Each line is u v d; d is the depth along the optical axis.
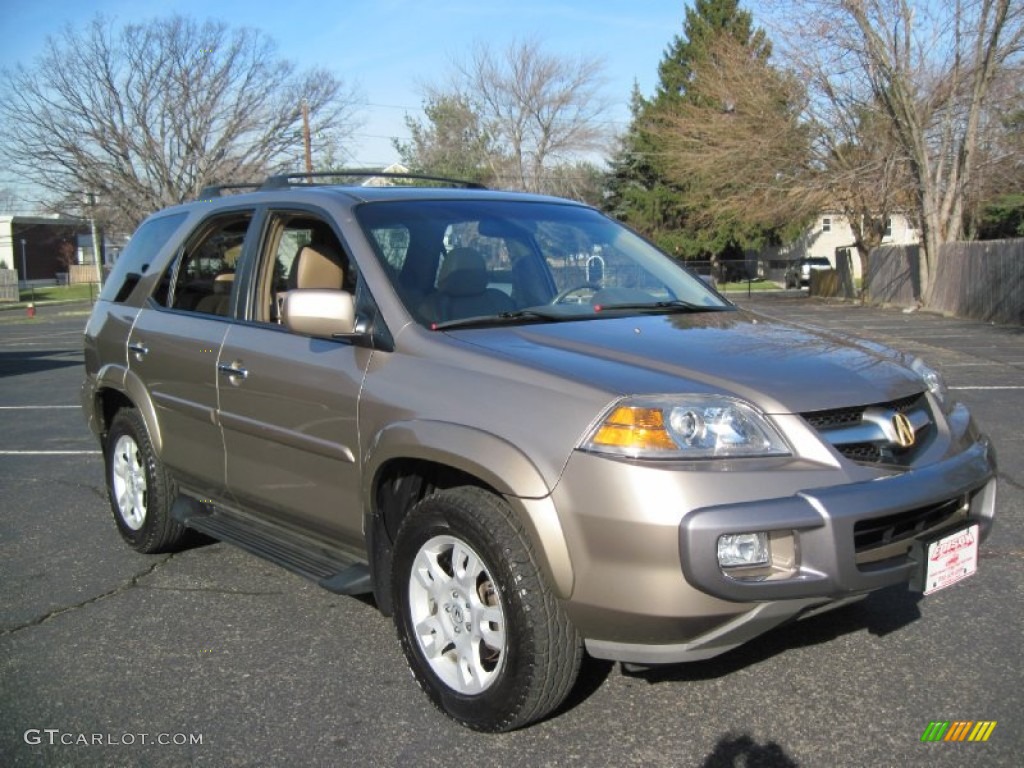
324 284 4.17
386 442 3.38
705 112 34.41
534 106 52.06
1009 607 4.19
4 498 6.65
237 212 4.69
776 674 3.62
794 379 3.15
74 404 11.44
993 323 21.73
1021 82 24.48
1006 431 7.94
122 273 5.59
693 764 3.04
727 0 48.75
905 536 3.12
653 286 4.42
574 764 3.06
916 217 29.39
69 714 3.48
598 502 2.86
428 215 4.19
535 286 4.10
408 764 3.09
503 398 3.15
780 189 31.45
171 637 4.14
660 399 2.95
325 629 4.20
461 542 3.21
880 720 3.27
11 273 49.66
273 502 4.17
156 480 5.01
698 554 2.77
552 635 3.01
